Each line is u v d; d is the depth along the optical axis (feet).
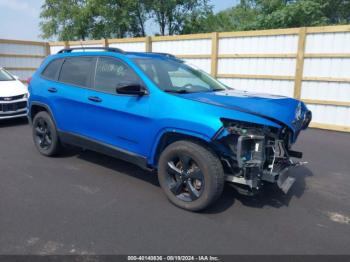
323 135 27.22
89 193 14.08
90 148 16.22
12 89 28.32
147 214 12.25
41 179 15.62
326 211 12.94
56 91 17.47
